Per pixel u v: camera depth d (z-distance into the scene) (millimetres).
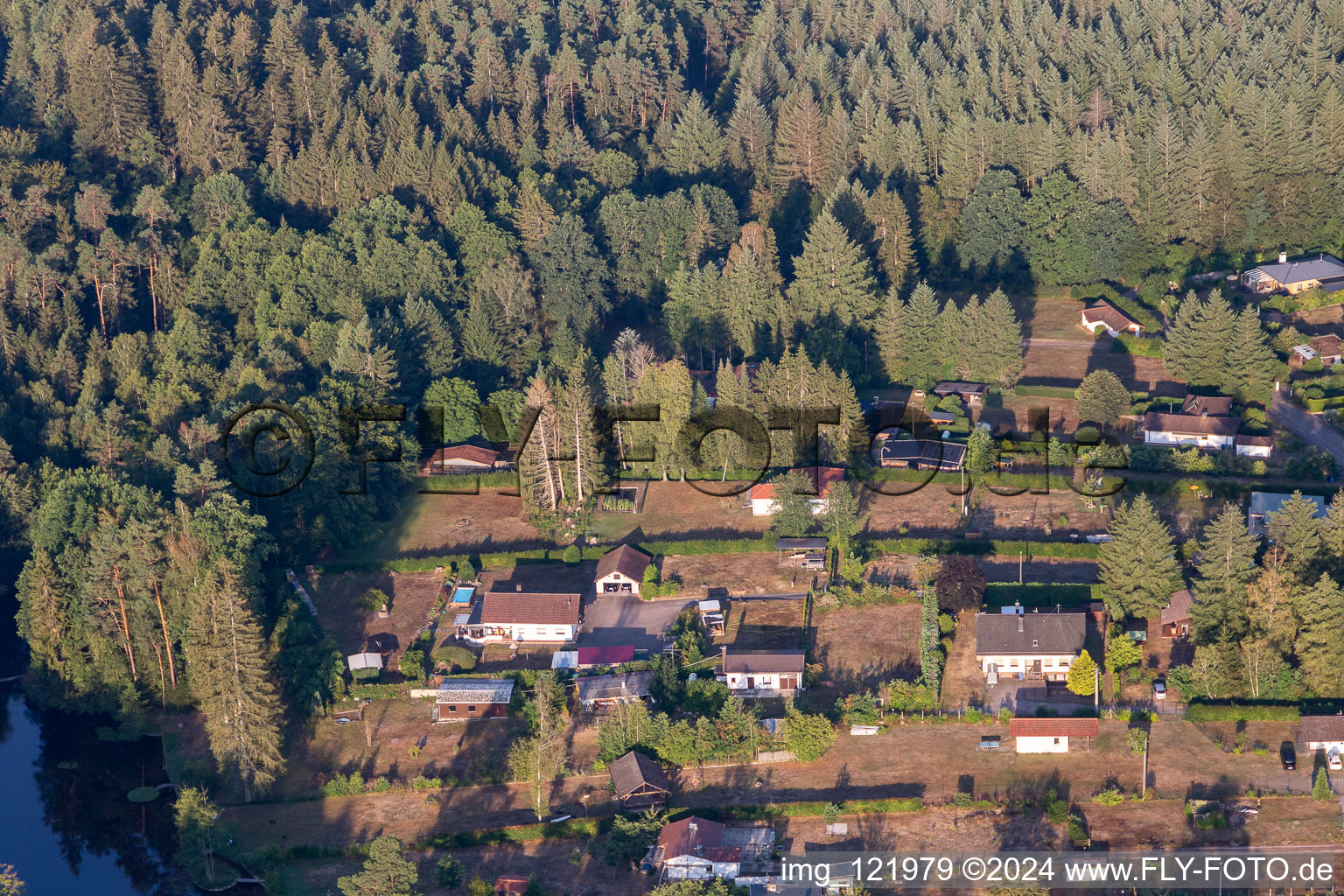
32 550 185500
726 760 155375
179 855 147500
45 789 161625
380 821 151625
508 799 153500
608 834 146875
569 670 170250
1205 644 163875
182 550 170250
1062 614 166250
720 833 143750
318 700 165875
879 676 166375
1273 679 157125
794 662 164875
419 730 164000
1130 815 144500
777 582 184250
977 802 147250
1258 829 141750
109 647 170625
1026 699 161125
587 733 161250
